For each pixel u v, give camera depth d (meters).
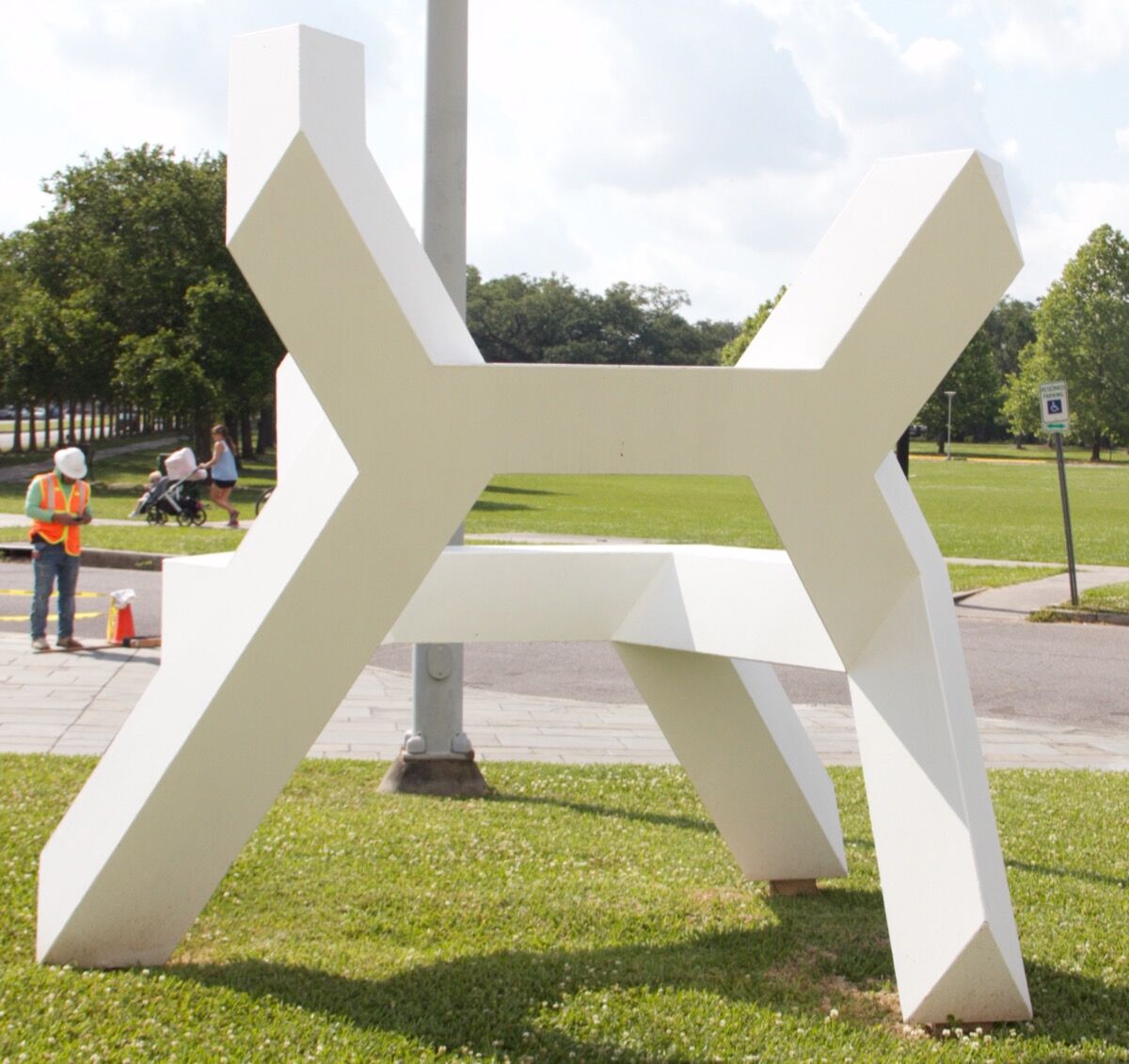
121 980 3.92
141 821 3.84
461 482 3.71
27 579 17.00
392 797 6.94
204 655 3.92
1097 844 6.31
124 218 45.75
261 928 4.68
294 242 3.53
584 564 4.72
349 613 3.74
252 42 3.62
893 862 3.84
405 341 3.63
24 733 8.18
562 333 136.25
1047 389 16.38
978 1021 3.82
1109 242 98.38
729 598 4.41
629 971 4.30
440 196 7.41
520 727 9.18
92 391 48.91
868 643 3.97
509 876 5.41
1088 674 12.16
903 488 4.27
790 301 4.16
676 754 5.00
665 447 3.74
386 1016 3.83
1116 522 36.00
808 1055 3.63
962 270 3.79
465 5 7.38
